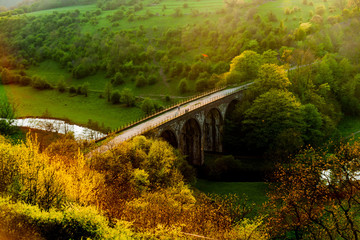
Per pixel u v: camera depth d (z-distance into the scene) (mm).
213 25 191250
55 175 29078
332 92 104500
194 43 182125
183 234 26422
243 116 86500
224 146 86938
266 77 91688
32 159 31453
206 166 73750
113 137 51625
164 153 47031
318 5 191875
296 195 32812
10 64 190875
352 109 100438
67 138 53875
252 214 44438
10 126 79000
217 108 84812
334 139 78250
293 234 36344
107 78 172125
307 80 99812
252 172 68812
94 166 40156
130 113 121250
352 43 131625
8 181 28109
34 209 22672
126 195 36000
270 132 77312
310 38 137625
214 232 28938
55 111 124000
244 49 144125
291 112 77938
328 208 34719
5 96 141125
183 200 39062
